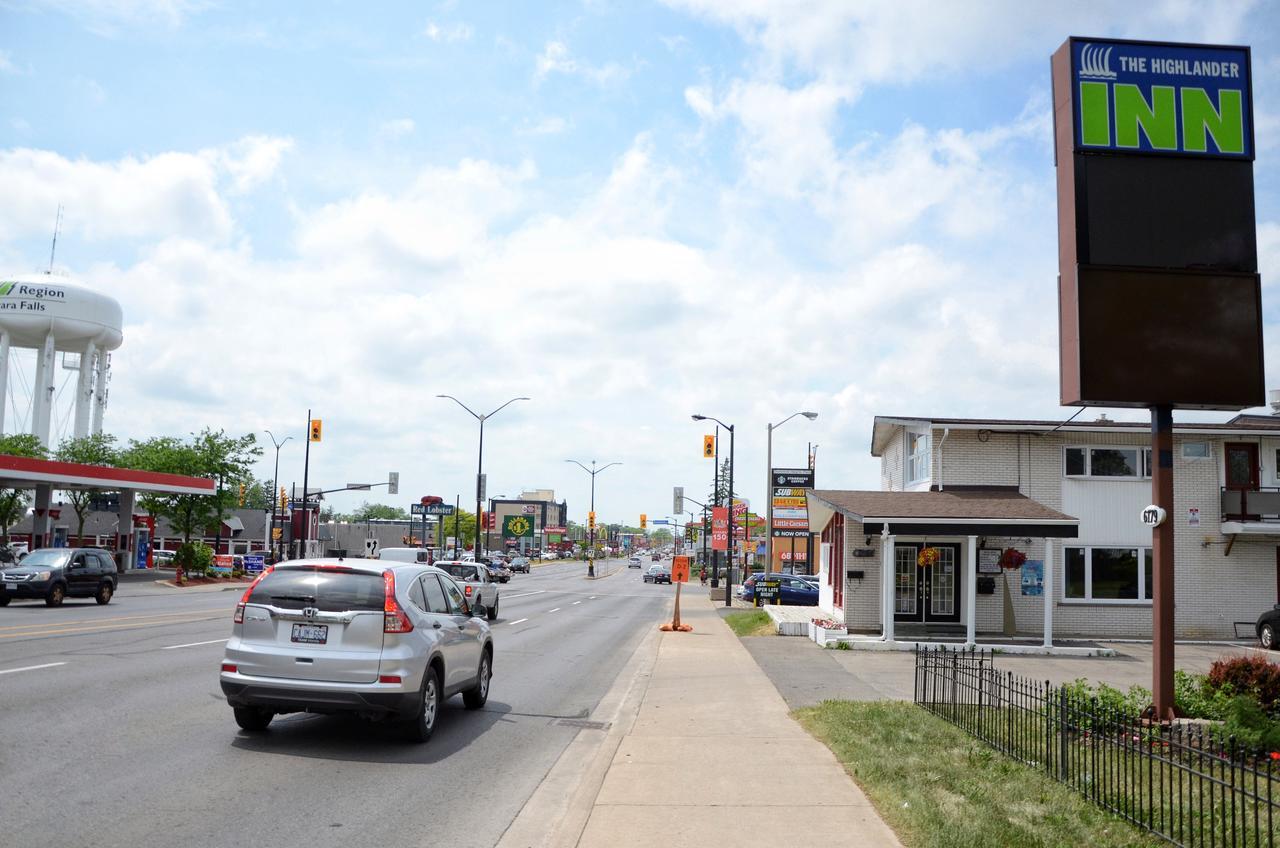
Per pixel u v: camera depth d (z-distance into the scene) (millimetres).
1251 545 27656
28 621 23188
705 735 11141
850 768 9219
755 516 110375
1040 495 27328
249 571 61000
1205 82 13453
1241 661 12703
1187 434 27719
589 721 12594
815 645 23594
